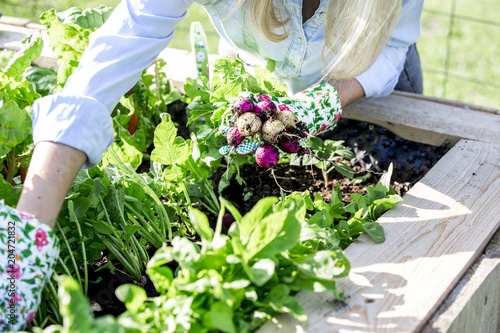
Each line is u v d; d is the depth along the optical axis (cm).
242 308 88
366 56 129
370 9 121
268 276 82
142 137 154
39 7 360
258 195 150
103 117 98
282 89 138
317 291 87
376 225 107
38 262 86
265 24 128
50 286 97
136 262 115
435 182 127
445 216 114
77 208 109
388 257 100
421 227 110
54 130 93
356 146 165
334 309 87
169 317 80
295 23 137
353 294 91
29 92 121
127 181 120
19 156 121
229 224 131
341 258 93
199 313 82
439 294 91
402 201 120
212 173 158
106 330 68
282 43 142
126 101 146
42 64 196
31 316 85
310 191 152
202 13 384
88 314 67
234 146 112
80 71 103
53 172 91
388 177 123
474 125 155
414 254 101
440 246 104
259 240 86
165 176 127
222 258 86
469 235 107
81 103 96
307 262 89
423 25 404
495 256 104
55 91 174
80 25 145
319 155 144
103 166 125
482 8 427
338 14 125
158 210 121
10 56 177
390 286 93
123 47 104
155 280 86
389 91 164
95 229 110
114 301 109
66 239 106
